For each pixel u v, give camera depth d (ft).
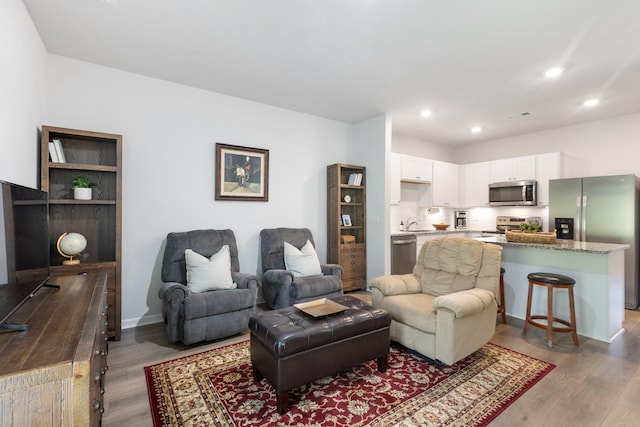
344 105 13.61
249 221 13.07
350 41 8.51
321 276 11.89
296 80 11.07
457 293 7.83
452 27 7.79
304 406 6.16
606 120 15.26
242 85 11.55
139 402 6.23
